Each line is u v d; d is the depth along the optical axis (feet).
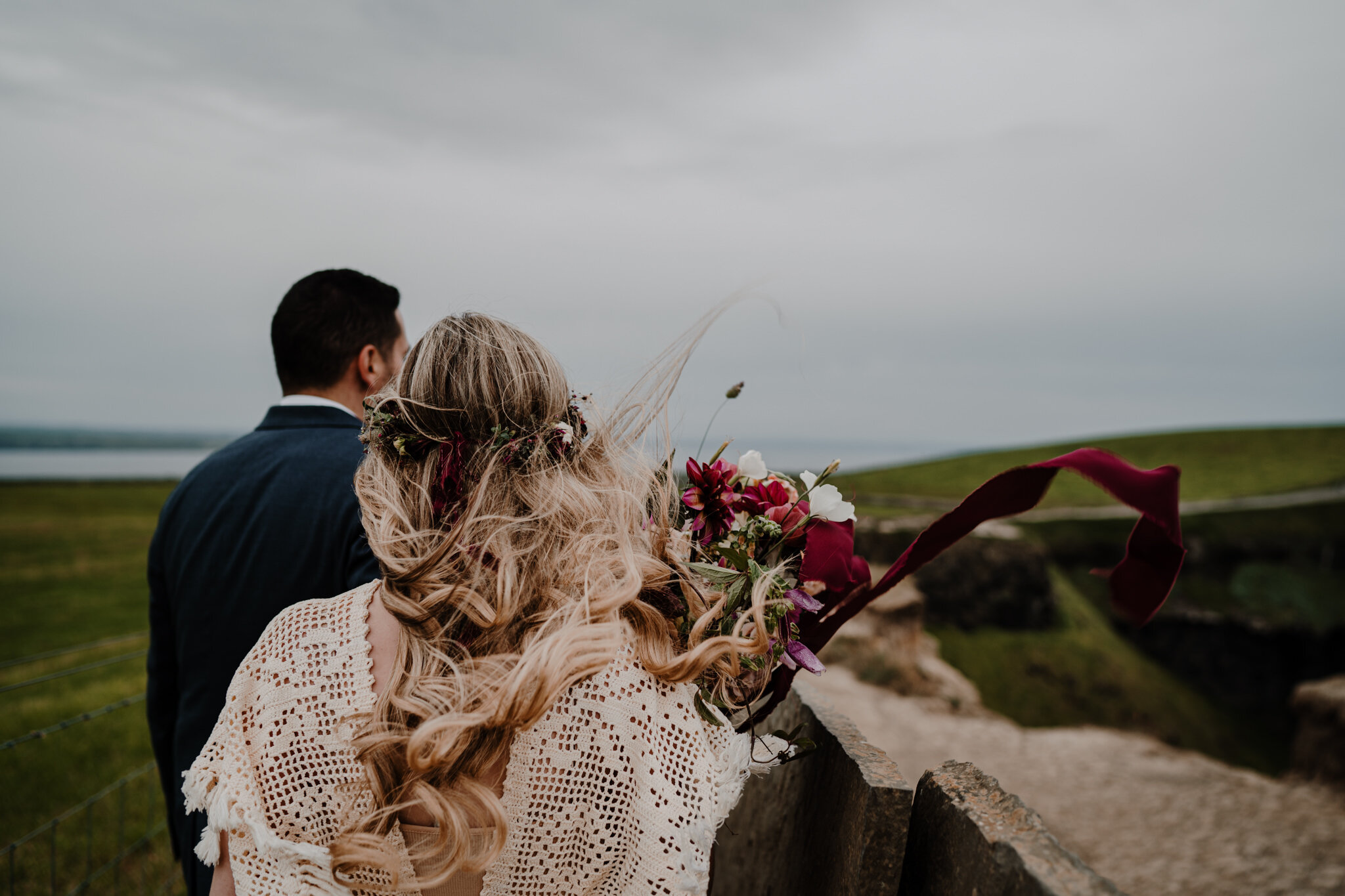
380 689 2.93
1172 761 28.91
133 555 64.75
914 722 32.96
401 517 3.12
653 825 2.95
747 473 4.00
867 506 100.12
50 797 15.08
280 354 6.39
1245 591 92.68
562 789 2.92
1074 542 94.68
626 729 3.00
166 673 5.97
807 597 3.64
